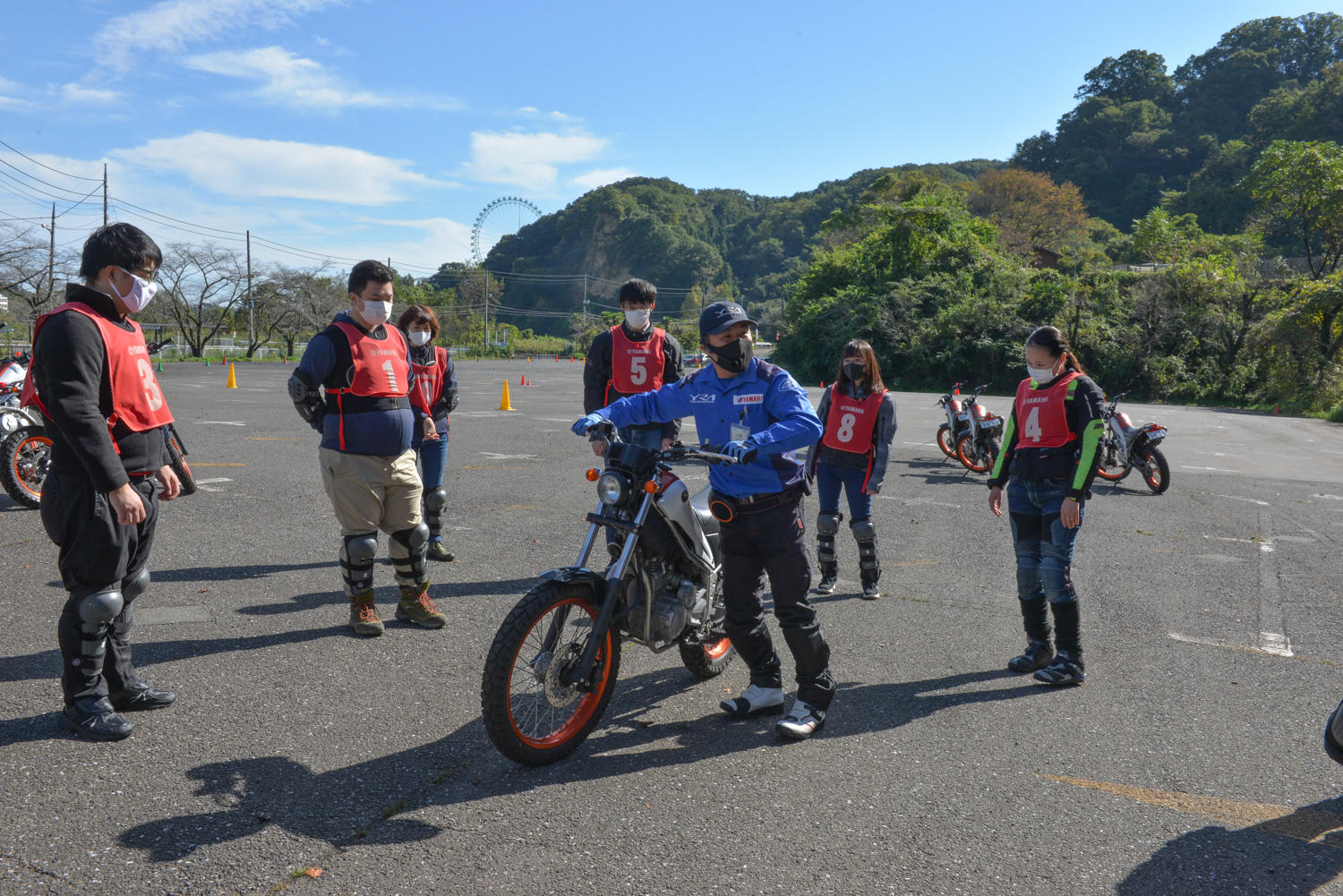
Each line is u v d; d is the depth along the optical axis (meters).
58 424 3.13
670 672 4.38
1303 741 3.69
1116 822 2.97
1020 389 4.61
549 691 3.32
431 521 6.25
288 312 63.06
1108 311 44.66
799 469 3.69
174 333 58.41
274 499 8.11
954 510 9.14
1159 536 8.16
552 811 2.93
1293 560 7.22
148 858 2.55
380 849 2.65
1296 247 81.12
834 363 51.97
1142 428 10.88
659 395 3.86
